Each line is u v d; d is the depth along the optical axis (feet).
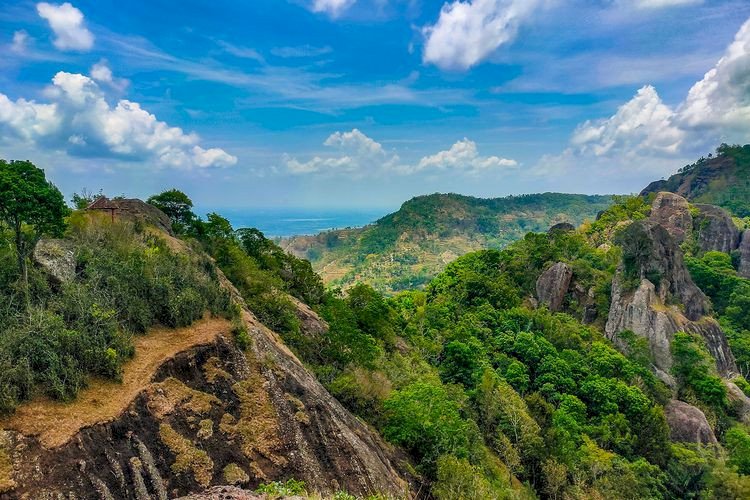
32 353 75.20
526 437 174.09
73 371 76.43
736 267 425.69
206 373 94.63
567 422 197.16
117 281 100.58
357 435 116.37
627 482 169.99
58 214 98.73
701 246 439.22
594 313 314.55
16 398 68.64
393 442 132.16
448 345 238.68
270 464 87.92
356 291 228.22
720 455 205.87
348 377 140.97
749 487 175.32
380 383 156.87
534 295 346.33
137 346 92.73
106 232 127.44
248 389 97.81
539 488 170.81
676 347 255.91
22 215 92.73
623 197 536.83
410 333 254.68
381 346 197.77
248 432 90.12
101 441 70.64
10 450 62.75
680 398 247.29
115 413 74.95
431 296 362.74
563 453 172.86
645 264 295.48
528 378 235.40
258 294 163.22
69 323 86.84
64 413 71.41
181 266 125.59
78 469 65.67
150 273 111.34
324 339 160.97
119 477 69.05
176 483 74.95
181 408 84.69
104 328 88.17
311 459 95.40
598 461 173.68
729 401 247.50
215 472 80.07
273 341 125.70
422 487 124.98
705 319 290.35
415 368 204.03
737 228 453.58
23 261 96.02
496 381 208.33
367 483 101.04
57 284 100.63
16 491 59.36
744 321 341.41
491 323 286.46
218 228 213.25
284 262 235.61
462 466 123.44
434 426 138.72
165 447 77.41
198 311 108.47
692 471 191.83
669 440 212.02
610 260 351.67
